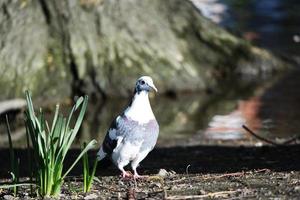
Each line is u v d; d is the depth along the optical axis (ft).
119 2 66.59
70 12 64.80
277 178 26.11
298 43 80.38
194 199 23.31
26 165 38.37
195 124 52.75
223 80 69.05
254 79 69.62
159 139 47.03
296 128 49.26
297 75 70.79
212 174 28.09
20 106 54.44
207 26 72.23
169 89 64.85
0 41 62.49
